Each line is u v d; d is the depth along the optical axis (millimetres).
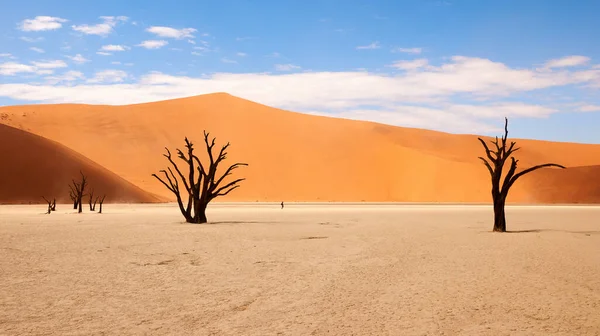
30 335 7406
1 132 94812
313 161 122125
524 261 15086
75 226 29516
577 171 119188
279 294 10242
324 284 11305
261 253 16906
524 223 36375
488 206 80250
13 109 132875
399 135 141375
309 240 21578
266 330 7672
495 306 9211
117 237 22438
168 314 8633
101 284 11297
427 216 45250
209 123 134000
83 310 8906
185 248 18297
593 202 109500
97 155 118438
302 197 112062
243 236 23375
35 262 14586
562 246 19453
